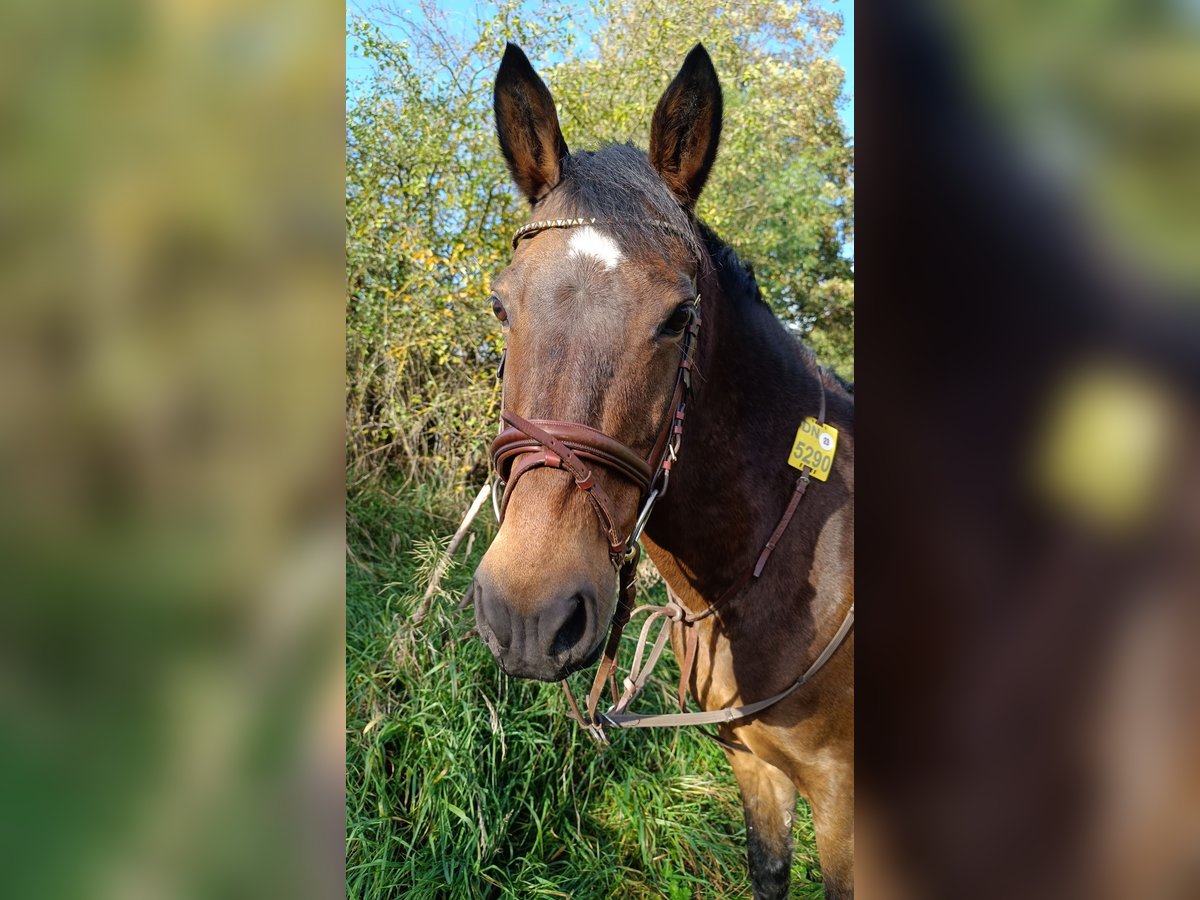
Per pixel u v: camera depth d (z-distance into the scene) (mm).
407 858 2014
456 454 3141
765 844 1891
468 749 2125
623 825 2301
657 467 1283
